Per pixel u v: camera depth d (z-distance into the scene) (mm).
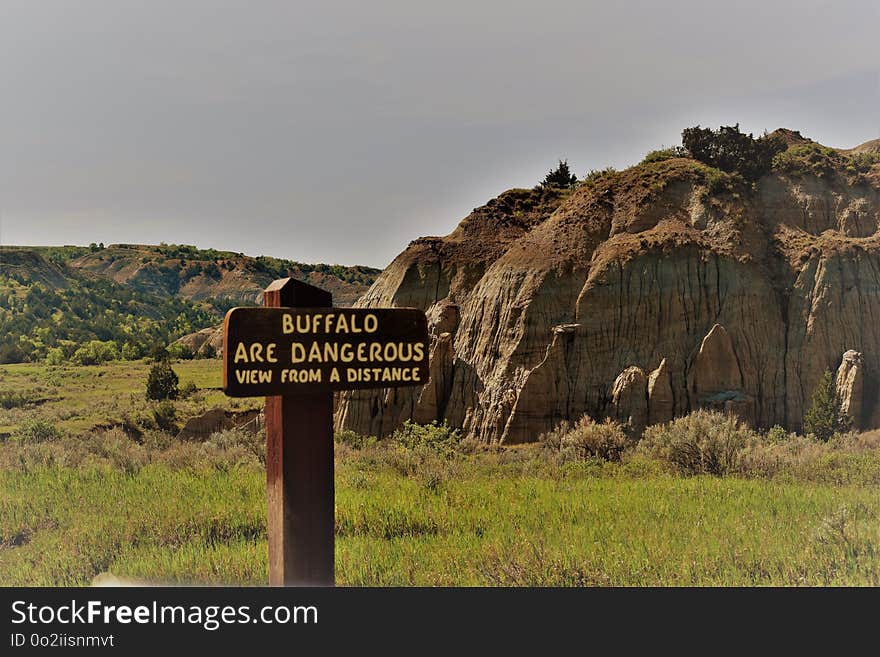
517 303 70750
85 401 90438
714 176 75250
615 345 66812
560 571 11672
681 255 69188
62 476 21125
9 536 15047
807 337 66125
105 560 13094
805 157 78438
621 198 76312
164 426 71062
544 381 65125
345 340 8781
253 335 8516
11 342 171750
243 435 35875
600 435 32406
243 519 15586
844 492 19422
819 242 70500
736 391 64250
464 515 16062
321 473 8750
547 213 90438
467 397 69812
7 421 63156
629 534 13859
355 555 12750
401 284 83312
